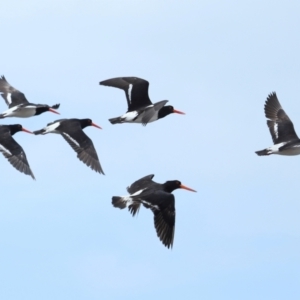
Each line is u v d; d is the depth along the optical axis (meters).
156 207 30.61
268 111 37.09
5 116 40.22
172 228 30.48
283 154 35.97
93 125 40.47
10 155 37.56
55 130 38.62
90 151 38.16
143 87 38.19
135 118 37.53
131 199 30.75
